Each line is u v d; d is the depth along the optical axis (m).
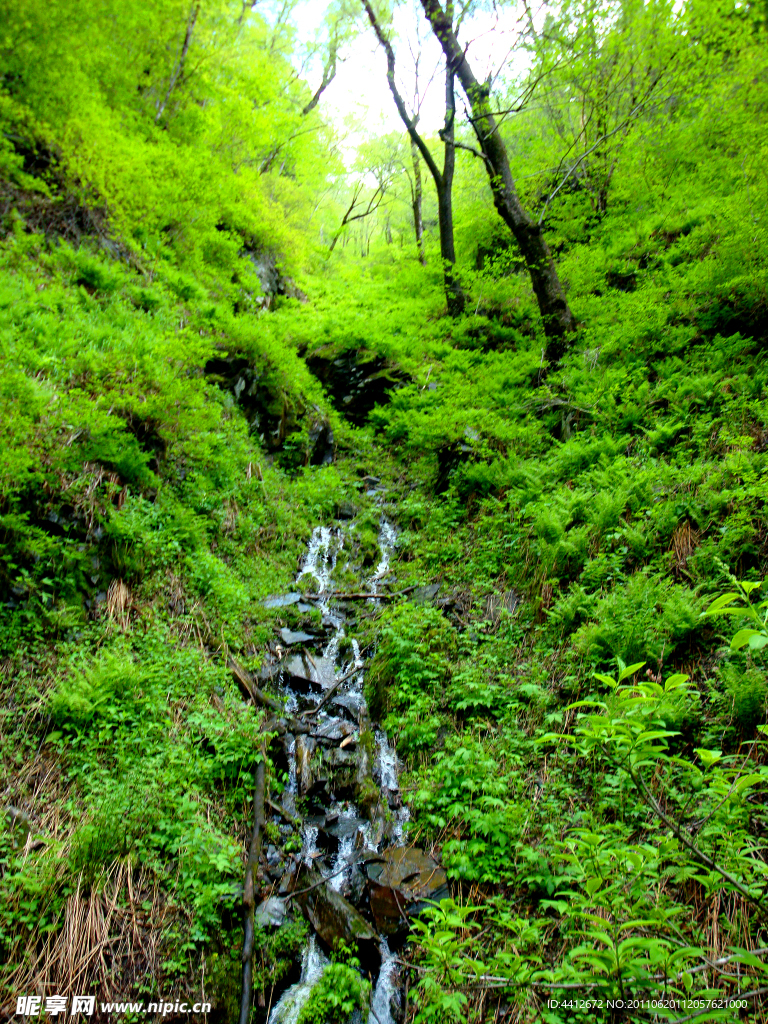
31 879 3.52
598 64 12.66
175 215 11.01
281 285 16.23
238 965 3.74
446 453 9.52
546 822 4.29
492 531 7.70
